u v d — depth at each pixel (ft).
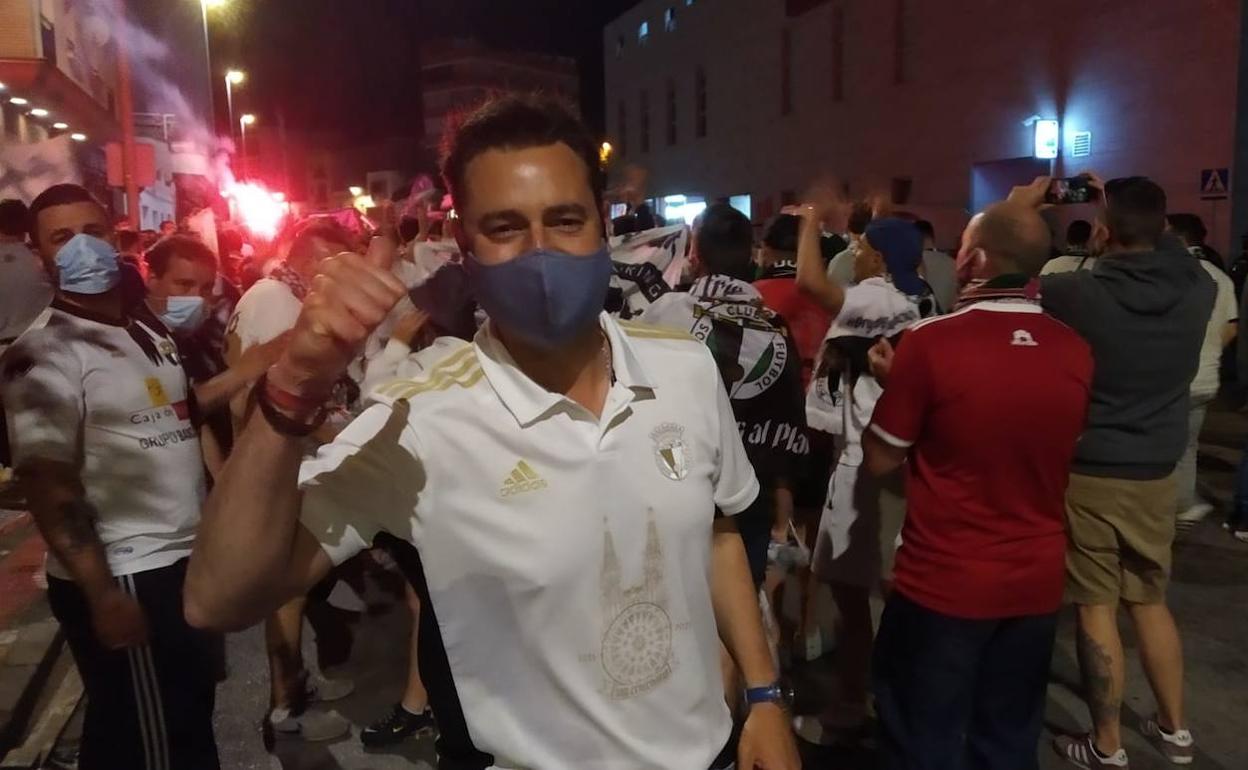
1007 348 9.40
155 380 9.04
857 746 13.07
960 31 65.21
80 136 62.64
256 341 12.15
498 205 4.90
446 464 4.96
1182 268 11.75
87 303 8.79
